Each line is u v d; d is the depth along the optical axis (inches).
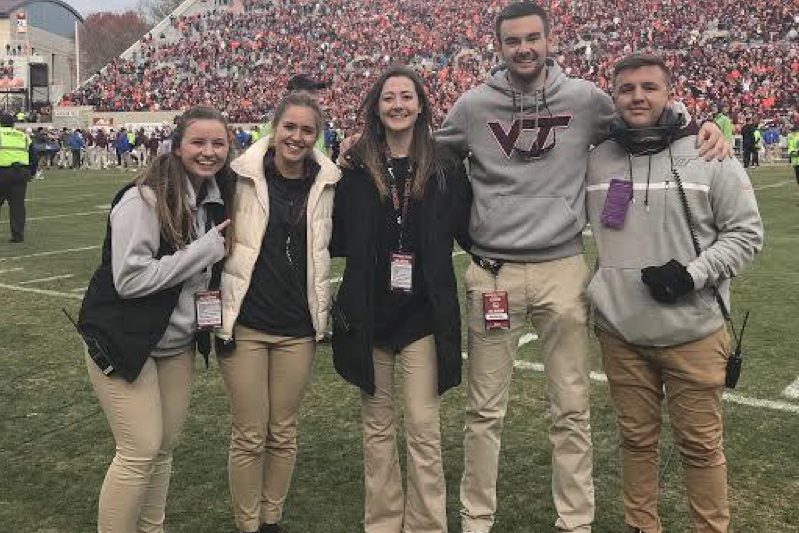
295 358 127.8
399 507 132.1
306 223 124.3
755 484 150.4
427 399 125.3
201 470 162.9
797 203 587.5
